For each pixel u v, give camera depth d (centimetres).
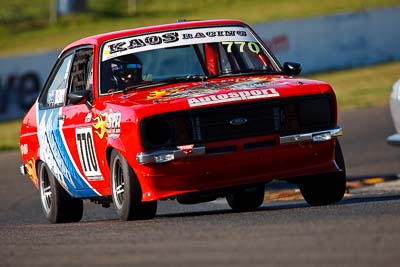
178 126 2694
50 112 3472
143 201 2761
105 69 3092
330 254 1695
